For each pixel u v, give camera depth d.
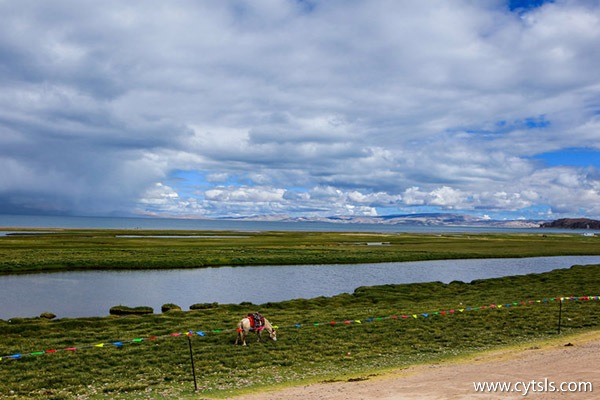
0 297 49.66
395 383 18.41
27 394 18.88
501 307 38.97
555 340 27.34
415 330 30.61
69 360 23.56
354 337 28.77
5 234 164.25
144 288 56.38
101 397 18.45
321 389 18.19
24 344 27.30
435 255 95.94
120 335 29.55
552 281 57.09
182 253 87.31
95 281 60.69
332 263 83.81
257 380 20.44
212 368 22.38
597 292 47.69
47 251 84.88
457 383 17.47
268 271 72.44
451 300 44.97
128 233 190.38
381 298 47.06
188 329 31.17
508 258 99.00
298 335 29.25
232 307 42.09
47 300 48.62
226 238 154.25
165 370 22.14
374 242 140.88
